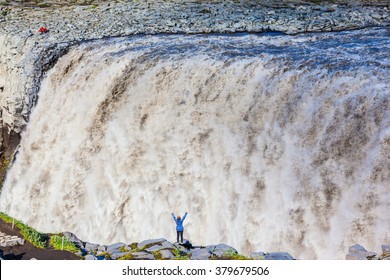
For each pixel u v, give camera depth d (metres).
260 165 28.36
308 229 26.22
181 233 24.45
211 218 28.72
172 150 30.81
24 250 24.52
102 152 32.97
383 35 37.50
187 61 32.09
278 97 28.78
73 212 32.31
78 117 34.47
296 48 34.06
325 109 27.41
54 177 34.06
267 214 27.38
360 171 25.75
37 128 36.53
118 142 32.50
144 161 31.48
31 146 36.31
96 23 45.16
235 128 29.50
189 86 31.14
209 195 29.20
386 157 25.19
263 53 32.53
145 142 31.70
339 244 25.19
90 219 31.88
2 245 24.75
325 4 48.41
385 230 24.50
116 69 33.62
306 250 25.92
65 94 35.59
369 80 27.50
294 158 27.56
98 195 32.12
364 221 25.05
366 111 26.28
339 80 27.86
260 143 28.66
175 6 49.50
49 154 35.06
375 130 25.83
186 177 30.09
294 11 46.16
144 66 32.81
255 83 29.62
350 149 26.25
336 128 26.83
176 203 29.88
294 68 29.58
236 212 28.12
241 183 28.52
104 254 23.73
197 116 30.62
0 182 37.06
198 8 48.34
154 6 50.03
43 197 33.94
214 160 29.61
